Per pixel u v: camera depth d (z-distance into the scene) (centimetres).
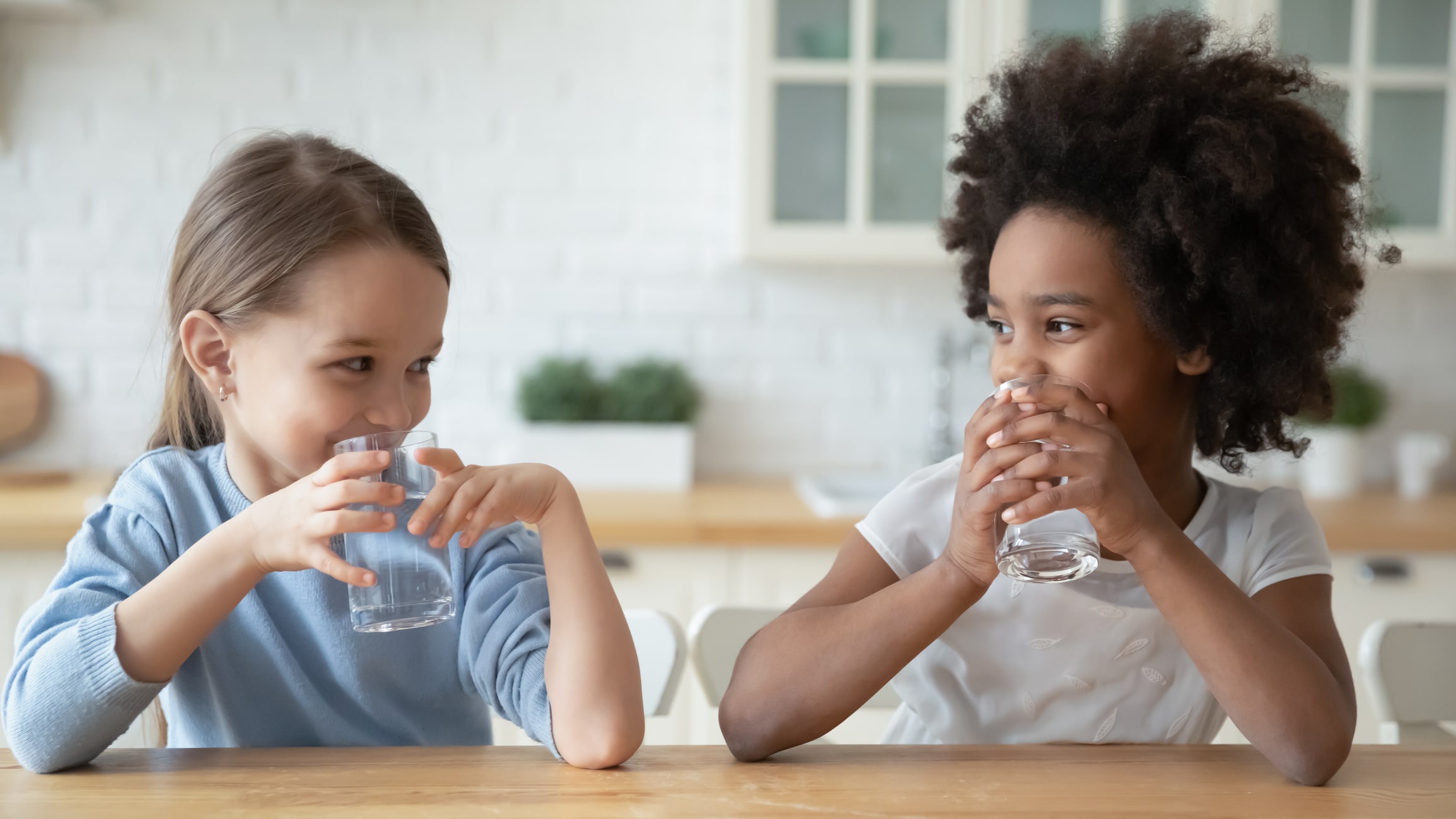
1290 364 104
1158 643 111
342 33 255
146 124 253
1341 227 106
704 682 128
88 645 82
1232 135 97
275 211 97
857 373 269
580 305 264
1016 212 104
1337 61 237
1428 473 253
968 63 235
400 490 81
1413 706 125
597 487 249
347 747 88
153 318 256
